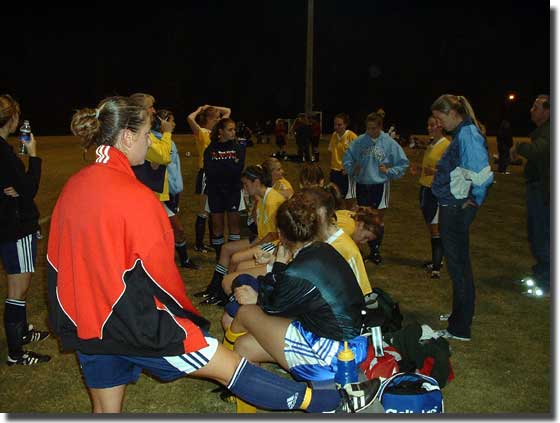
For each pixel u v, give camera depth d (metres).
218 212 6.60
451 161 4.45
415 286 6.07
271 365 4.21
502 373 4.09
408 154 23.20
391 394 3.07
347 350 3.13
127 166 2.65
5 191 3.90
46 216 9.70
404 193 12.95
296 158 20.53
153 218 2.52
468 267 4.56
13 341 4.17
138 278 2.50
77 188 2.57
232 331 3.61
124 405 3.69
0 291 5.79
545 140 5.58
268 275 3.46
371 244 6.93
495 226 9.20
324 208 3.75
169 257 2.54
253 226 5.98
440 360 3.48
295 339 3.23
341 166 8.26
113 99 2.72
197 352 2.68
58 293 2.60
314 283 3.16
